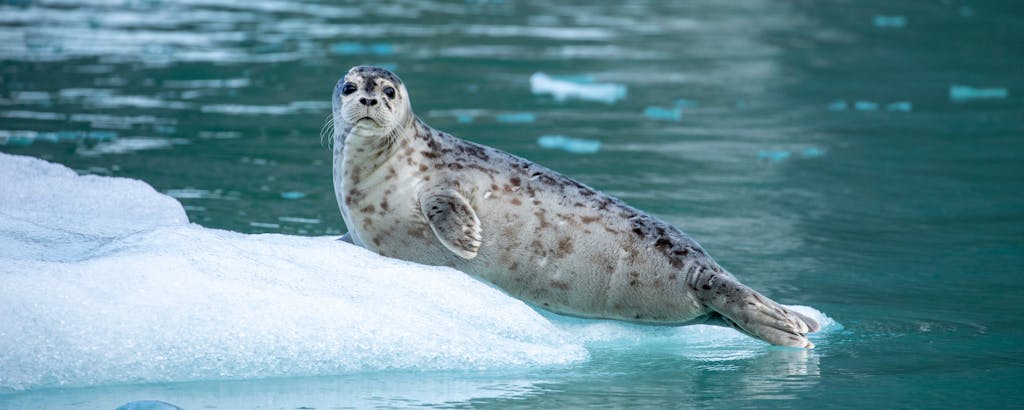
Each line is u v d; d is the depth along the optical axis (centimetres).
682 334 2048
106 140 3628
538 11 7850
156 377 1661
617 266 2020
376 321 1784
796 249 2656
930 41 6781
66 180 2380
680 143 3984
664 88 5166
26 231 1958
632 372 1788
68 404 1548
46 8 7019
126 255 1766
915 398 1644
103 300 1684
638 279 2012
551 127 4181
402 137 2061
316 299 1780
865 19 7700
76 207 2278
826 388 1695
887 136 4216
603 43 6475
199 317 1705
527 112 4472
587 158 3666
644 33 6944
